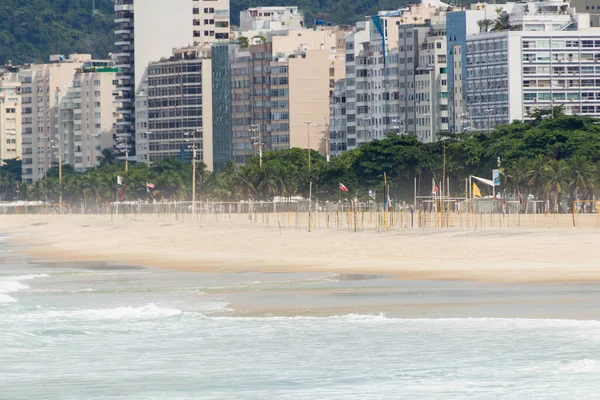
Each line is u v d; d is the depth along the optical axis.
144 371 139.50
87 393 128.12
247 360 144.38
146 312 186.00
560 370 133.00
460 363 138.50
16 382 134.00
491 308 177.62
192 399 124.75
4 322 177.62
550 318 165.88
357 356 144.50
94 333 167.00
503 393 123.31
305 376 134.38
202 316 180.50
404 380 130.88
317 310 183.00
